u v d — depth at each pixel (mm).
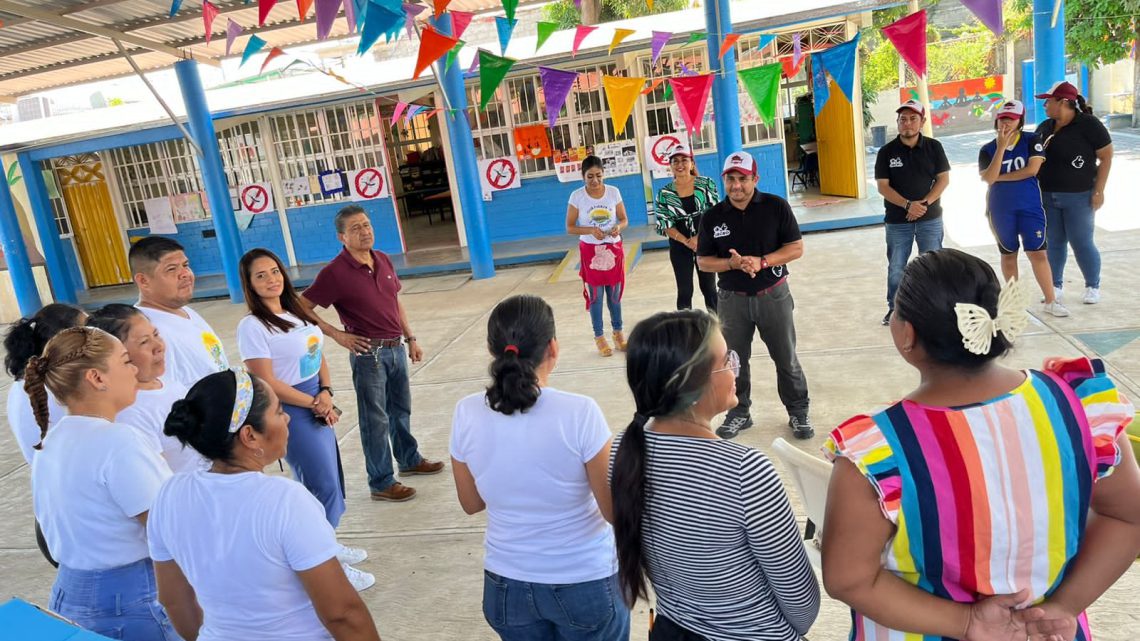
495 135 11516
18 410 2572
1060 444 1235
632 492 1622
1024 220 5484
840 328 6086
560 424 1915
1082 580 1302
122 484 2014
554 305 8227
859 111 11422
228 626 1728
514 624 2035
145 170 12938
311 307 3525
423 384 6152
